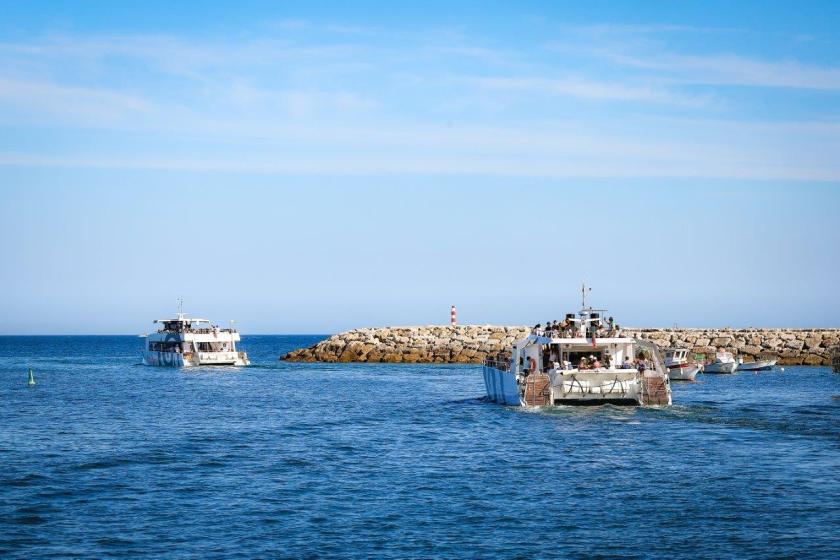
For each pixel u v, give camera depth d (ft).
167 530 99.96
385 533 98.48
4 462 141.28
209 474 131.13
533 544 94.17
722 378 340.39
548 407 197.67
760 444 152.87
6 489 120.06
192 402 247.91
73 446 159.43
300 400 251.60
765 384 305.32
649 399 196.34
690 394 257.96
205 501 113.39
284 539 96.37
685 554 90.63
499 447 153.48
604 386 191.42
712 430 169.68
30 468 135.64
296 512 107.65
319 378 348.38
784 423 179.01
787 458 139.54
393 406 230.07
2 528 100.58
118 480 126.52
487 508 109.19
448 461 140.77
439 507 109.81
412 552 91.76
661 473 128.88
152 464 139.54
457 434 170.40
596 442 156.87
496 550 92.22
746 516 104.12
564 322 200.54
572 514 105.91
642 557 89.86
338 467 136.46
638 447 151.12
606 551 91.71
